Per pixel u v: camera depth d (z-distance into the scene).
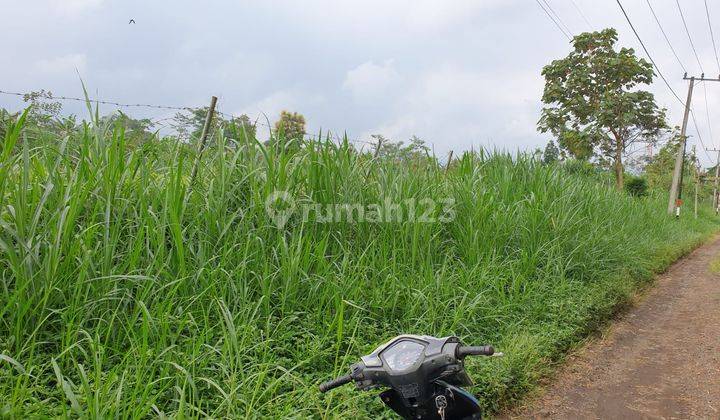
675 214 30.11
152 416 3.68
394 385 2.79
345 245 6.34
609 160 22.72
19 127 4.26
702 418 5.25
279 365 4.54
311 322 5.21
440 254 7.40
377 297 5.82
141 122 5.74
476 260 7.41
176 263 4.94
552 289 8.09
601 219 12.08
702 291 12.00
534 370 5.84
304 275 5.49
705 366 6.77
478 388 5.01
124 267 4.61
